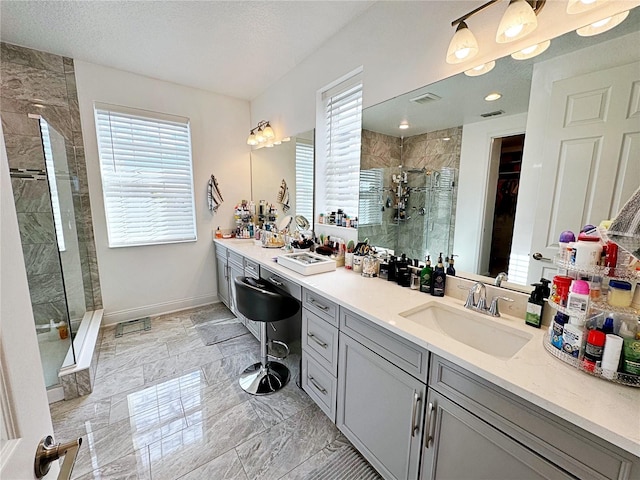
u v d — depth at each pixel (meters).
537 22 1.09
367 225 1.99
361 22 1.85
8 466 0.38
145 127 2.84
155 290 3.10
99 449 1.45
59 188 2.27
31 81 2.25
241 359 2.28
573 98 1.04
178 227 3.18
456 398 0.93
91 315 2.68
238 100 3.36
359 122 2.11
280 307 1.72
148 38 2.11
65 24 1.93
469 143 1.38
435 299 1.42
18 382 0.44
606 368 0.76
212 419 1.66
